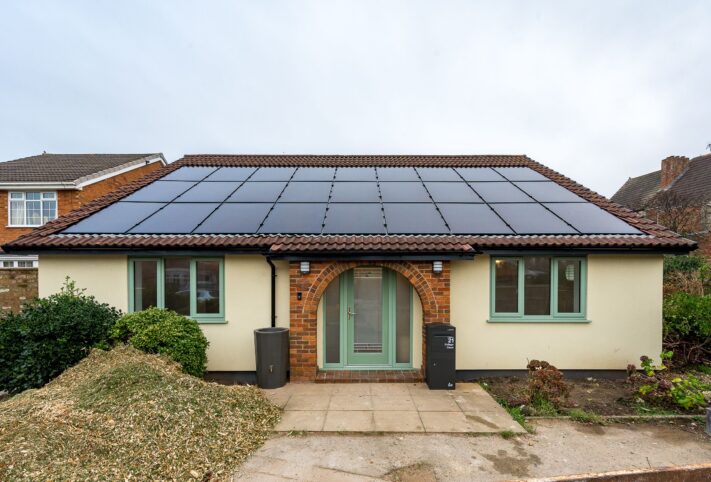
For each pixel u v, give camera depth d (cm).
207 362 802
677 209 1973
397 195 1028
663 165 2533
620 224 859
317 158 1321
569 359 812
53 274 807
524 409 631
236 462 470
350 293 835
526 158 1337
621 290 812
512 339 814
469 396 695
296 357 774
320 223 870
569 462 483
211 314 820
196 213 913
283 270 816
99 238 797
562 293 827
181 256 810
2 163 2178
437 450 508
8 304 1139
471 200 997
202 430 507
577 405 660
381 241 780
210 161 1272
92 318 704
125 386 546
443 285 776
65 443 426
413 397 690
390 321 834
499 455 498
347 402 666
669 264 1385
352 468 465
